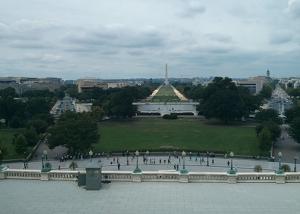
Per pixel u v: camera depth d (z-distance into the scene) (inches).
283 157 7706.7
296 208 2130.9
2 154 7017.7
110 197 2305.6
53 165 6747.1
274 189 2490.2
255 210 2097.7
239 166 6756.9
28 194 2372.0
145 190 2448.3
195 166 6742.1
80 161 7140.8
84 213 2052.2
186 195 2349.9
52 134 7726.4
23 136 7815.0
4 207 2148.1
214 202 2222.0
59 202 2219.5
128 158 7450.8
